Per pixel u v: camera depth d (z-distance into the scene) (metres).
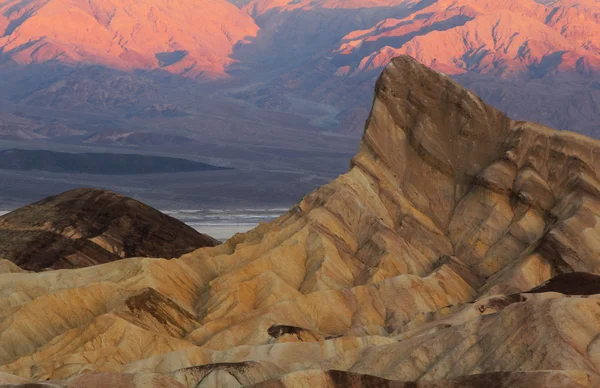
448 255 160.12
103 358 123.12
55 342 129.25
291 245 158.75
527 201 162.12
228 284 149.75
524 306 111.50
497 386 101.75
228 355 122.75
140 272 152.00
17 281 156.88
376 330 136.25
